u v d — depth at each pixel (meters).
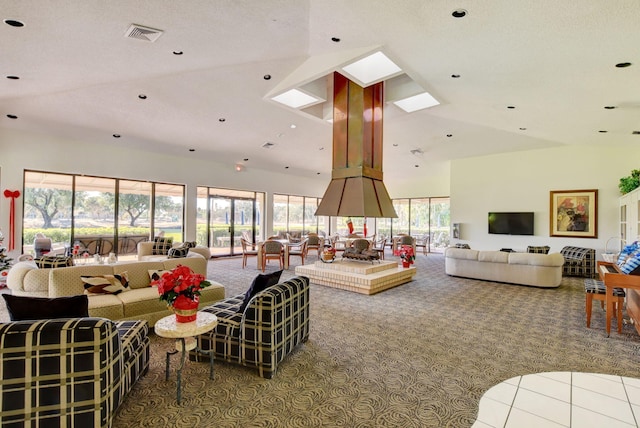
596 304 5.18
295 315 3.23
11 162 6.69
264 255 8.27
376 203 5.32
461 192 10.35
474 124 7.46
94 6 2.86
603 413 1.51
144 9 3.01
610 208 8.05
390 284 6.27
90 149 7.71
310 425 2.16
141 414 2.27
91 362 1.86
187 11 3.11
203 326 2.54
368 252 7.16
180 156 9.31
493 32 3.01
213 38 3.80
